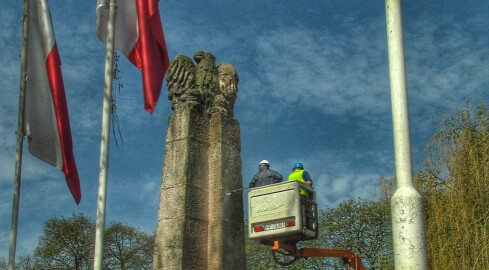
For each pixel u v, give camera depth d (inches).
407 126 312.7
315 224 523.5
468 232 613.0
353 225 1373.0
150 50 508.7
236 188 542.9
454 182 647.1
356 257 607.2
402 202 299.4
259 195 526.3
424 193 684.1
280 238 524.4
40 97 522.0
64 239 1657.2
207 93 556.1
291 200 511.8
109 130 457.7
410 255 291.4
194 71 566.3
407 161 307.1
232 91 571.8
